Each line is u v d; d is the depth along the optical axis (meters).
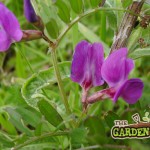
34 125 0.18
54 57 0.17
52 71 0.19
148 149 0.17
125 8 0.18
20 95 0.21
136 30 0.19
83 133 0.16
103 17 0.25
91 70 0.17
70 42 0.30
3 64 0.31
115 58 0.16
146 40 0.19
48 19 0.16
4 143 0.17
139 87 0.16
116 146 0.16
